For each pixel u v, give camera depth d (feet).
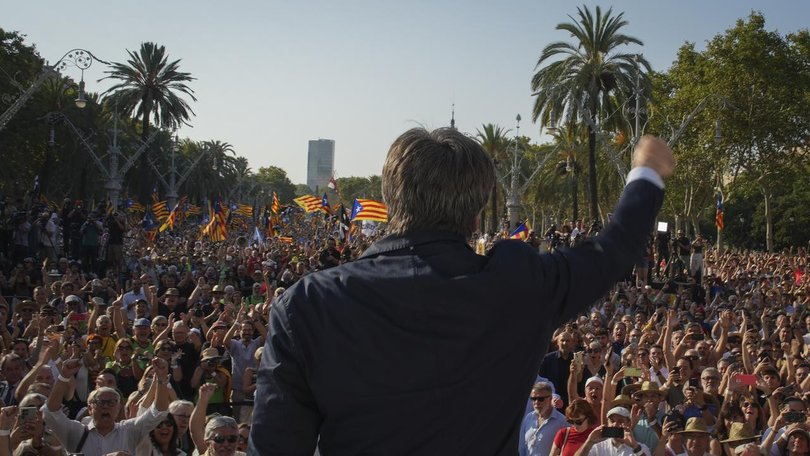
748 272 112.27
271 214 180.14
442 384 6.11
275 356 6.32
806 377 35.37
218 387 33.60
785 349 40.63
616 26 130.62
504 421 6.31
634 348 37.27
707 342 40.40
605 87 132.26
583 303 6.55
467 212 6.70
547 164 217.15
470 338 6.17
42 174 191.83
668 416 25.22
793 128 172.14
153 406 23.80
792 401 26.99
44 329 36.73
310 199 144.25
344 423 6.14
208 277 74.08
